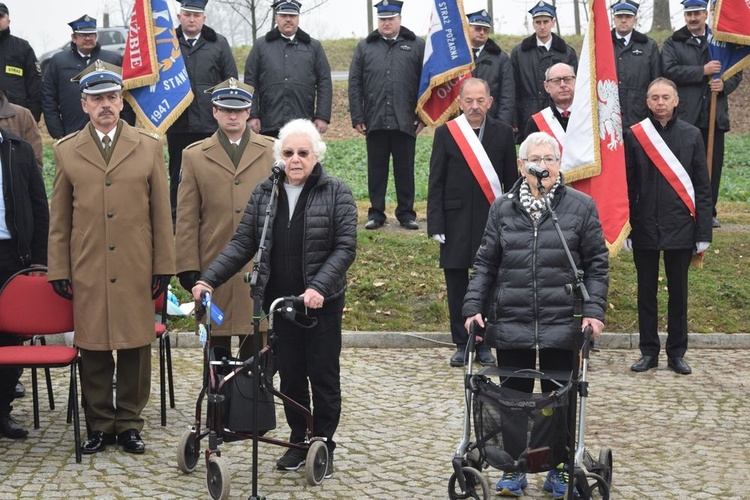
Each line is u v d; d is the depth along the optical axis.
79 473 7.03
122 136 7.72
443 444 7.71
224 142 8.04
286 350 6.96
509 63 12.81
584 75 9.84
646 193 9.78
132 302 7.62
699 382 9.56
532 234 6.43
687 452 7.53
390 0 12.90
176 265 7.95
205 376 6.70
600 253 6.44
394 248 12.80
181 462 6.92
